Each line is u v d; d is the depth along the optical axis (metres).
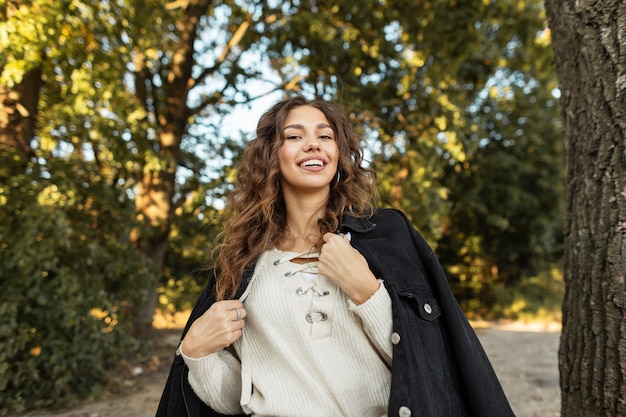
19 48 3.78
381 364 1.43
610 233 1.56
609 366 1.51
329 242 1.41
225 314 1.46
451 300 1.43
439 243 13.83
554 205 12.18
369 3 6.67
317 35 6.75
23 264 3.92
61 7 3.95
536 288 12.47
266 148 1.71
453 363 1.40
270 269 1.56
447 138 6.95
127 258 5.32
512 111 12.33
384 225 1.57
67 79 4.63
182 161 7.42
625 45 1.53
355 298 1.36
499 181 12.24
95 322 4.38
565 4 1.76
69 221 4.51
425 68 7.28
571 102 1.77
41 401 4.02
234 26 7.73
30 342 4.02
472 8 6.96
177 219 7.53
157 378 5.15
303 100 1.75
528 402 4.36
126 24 4.67
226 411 1.55
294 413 1.40
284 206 1.73
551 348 7.29
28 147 4.84
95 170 5.09
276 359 1.48
